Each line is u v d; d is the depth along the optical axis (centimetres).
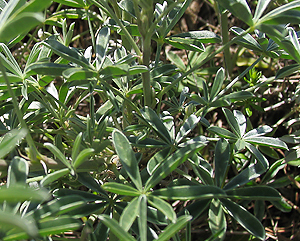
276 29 29
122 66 28
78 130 35
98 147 32
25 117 37
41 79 33
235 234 42
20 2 26
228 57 53
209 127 36
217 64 59
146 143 32
